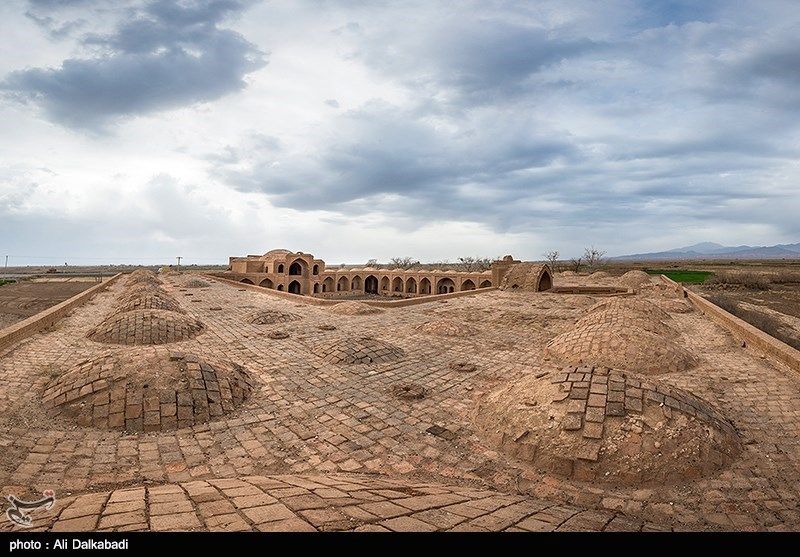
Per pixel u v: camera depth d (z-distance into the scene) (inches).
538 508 188.2
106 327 550.6
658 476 224.7
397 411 332.2
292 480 210.2
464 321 763.4
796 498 213.0
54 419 288.5
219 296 1138.0
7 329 486.3
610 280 1926.7
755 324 920.3
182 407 301.7
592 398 263.4
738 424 300.5
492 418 296.7
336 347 492.7
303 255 2257.6
